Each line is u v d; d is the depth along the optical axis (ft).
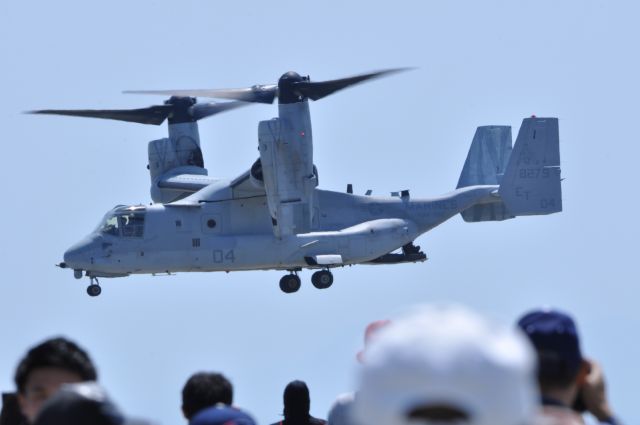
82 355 75.05
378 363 49.01
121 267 615.57
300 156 577.84
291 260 627.87
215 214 620.49
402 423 48.39
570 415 61.16
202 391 115.65
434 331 48.91
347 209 649.61
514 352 48.91
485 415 48.08
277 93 580.30
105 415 55.52
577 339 72.84
